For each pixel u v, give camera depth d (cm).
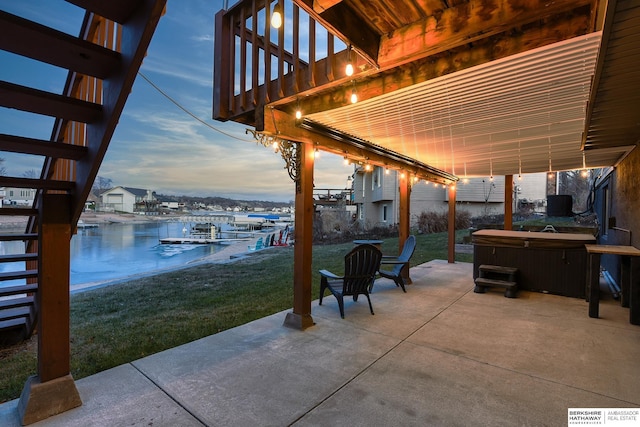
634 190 462
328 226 1697
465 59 236
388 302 464
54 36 151
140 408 212
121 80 173
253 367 268
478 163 593
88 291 588
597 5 170
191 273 750
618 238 558
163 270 914
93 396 226
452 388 237
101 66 177
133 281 679
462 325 369
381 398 224
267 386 239
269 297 524
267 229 3762
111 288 609
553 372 261
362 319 390
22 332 365
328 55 266
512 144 450
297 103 314
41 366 207
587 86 263
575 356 290
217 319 414
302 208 362
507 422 199
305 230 362
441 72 247
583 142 395
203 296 538
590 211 1052
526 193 1714
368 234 1578
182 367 268
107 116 185
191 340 343
